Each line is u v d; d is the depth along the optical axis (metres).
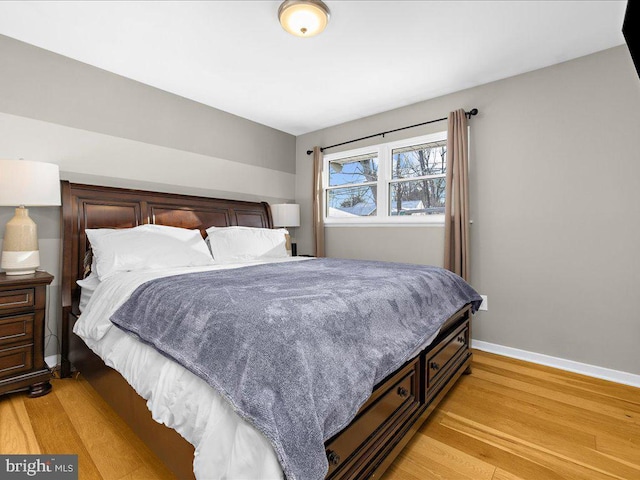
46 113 2.39
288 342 0.98
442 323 1.77
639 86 2.23
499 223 2.81
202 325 1.17
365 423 1.19
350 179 3.97
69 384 2.13
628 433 1.67
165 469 1.37
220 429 0.95
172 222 2.98
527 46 2.32
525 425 1.74
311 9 1.87
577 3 1.89
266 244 3.15
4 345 1.85
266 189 4.09
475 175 2.94
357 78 2.82
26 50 2.30
